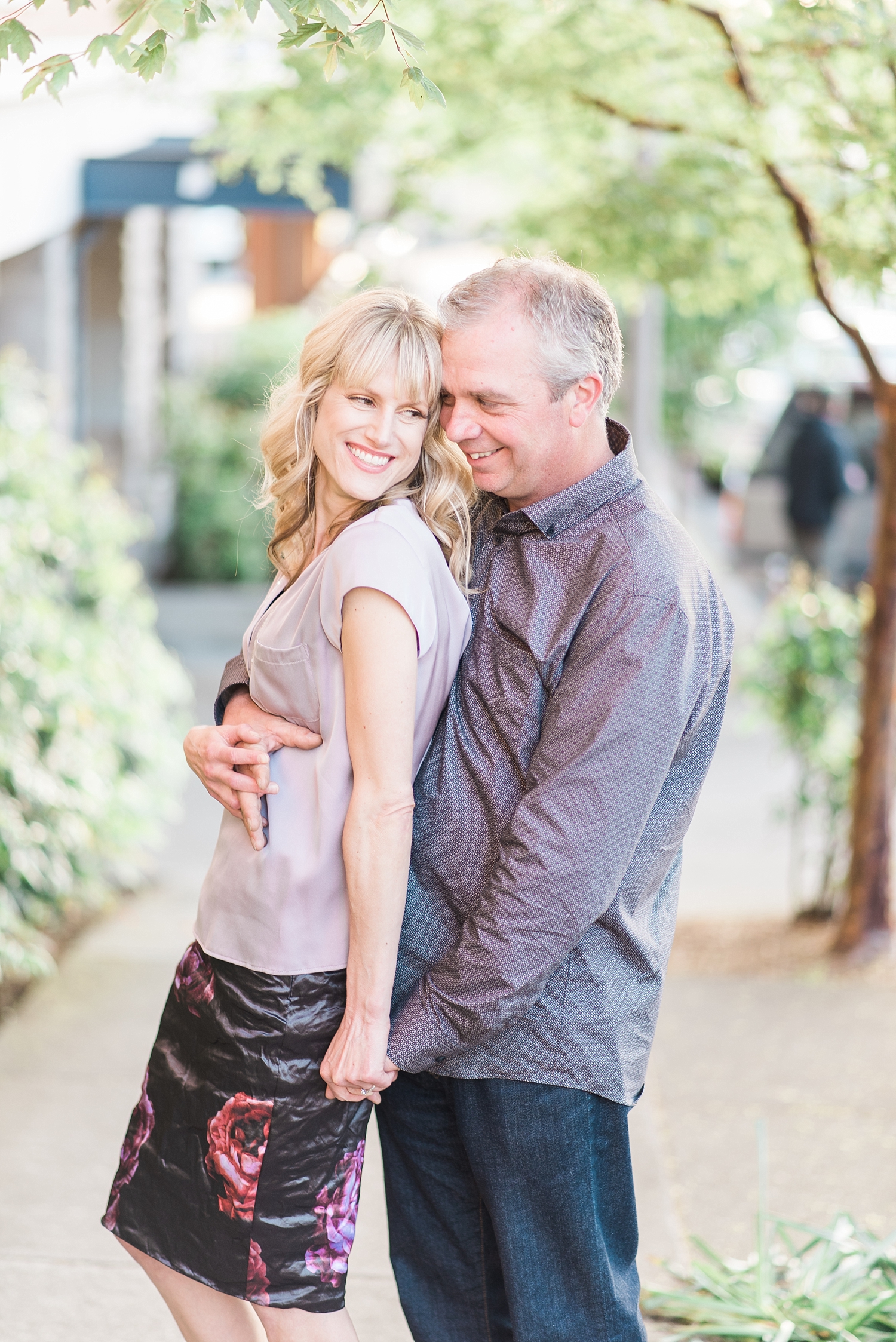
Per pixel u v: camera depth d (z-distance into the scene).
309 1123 1.92
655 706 1.75
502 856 1.80
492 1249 2.18
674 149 4.33
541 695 1.85
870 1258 2.66
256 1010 1.91
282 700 1.94
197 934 2.00
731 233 4.34
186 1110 1.96
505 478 1.87
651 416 8.81
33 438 5.10
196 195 6.12
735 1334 2.55
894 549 4.50
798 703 5.07
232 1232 1.91
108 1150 3.29
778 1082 3.73
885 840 4.72
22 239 4.97
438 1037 1.84
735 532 12.17
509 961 1.78
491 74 4.07
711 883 5.71
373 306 1.83
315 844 1.88
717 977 4.51
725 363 13.62
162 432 11.81
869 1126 3.48
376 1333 2.63
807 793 5.15
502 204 5.14
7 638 4.43
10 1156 3.25
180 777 5.62
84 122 5.60
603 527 1.84
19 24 1.91
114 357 10.27
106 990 4.30
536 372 1.79
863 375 12.81
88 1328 2.62
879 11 3.19
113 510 5.71
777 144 3.92
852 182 3.80
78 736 4.78
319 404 1.90
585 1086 1.91
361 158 4.77
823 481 10.90
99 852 5.15
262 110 4.43
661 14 3.95
